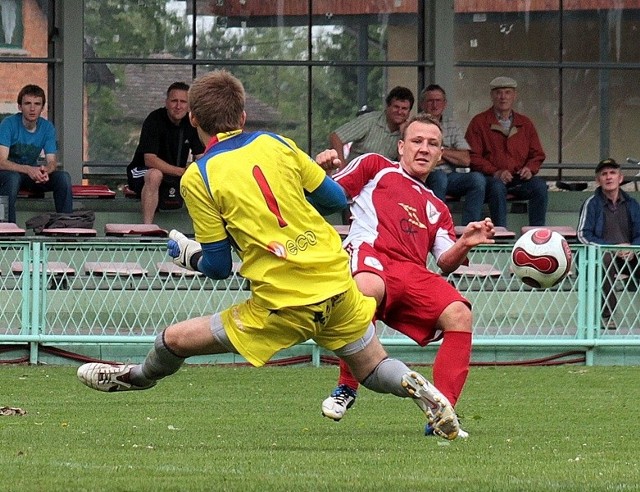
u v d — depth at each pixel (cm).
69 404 2097
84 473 1235
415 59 3809
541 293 2961
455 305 1620
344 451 1470
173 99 3378
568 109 3884
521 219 3619
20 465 1298
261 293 1354
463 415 1984
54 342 2800
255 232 1337
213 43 3725
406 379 1396
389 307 1628
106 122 3666
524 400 2225
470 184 3391
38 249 2794
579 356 2992
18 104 3316
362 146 3391
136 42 3678
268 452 1448
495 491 1129
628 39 3881
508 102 3516
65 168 3625
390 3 3788
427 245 1664
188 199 1357
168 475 1223
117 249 2842
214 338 1390
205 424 1823
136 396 2234
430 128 1692
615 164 3194
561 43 3872
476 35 3841
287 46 3753
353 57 3781
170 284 2869
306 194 1393
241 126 1386
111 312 2845
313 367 2825
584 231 3183
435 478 1216
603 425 1844
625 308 2981
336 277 1367
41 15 3631
